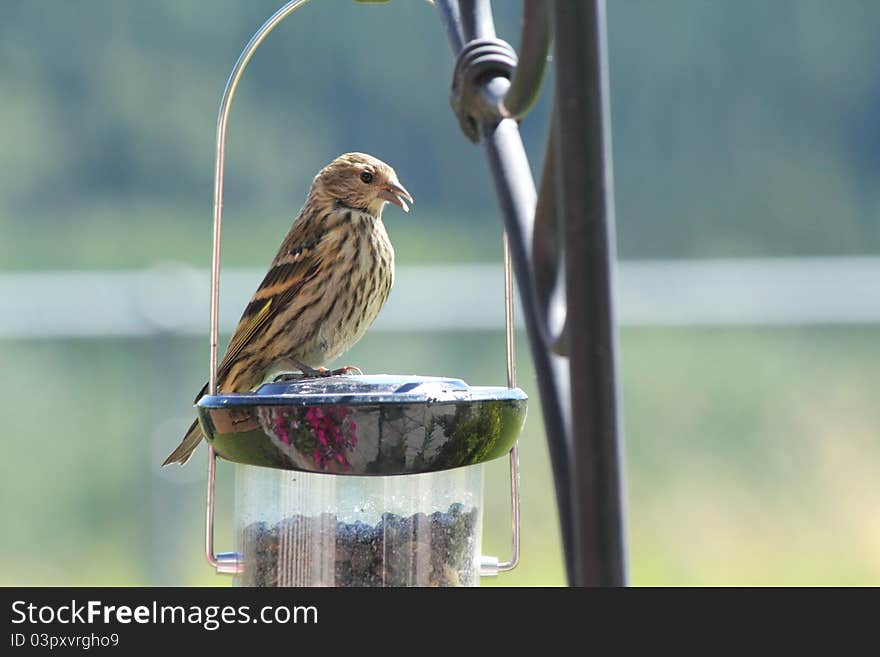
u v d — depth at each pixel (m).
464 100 4.57
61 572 13.55
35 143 24.83
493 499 15.52
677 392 15.95
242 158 25.69
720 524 15.45
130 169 25.25
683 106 27.42
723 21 27.58
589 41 3.62
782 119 27.14
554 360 4.12
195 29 26.00
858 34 27.38
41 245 24.23
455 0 4.86
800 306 14.02
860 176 27.30
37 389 13.71
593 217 3.62
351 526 5.39
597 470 3.61
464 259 25.20
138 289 13.42
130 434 13.50
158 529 13.37
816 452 15.48
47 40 25.45
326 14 26.52
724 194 27.16
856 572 14.91
